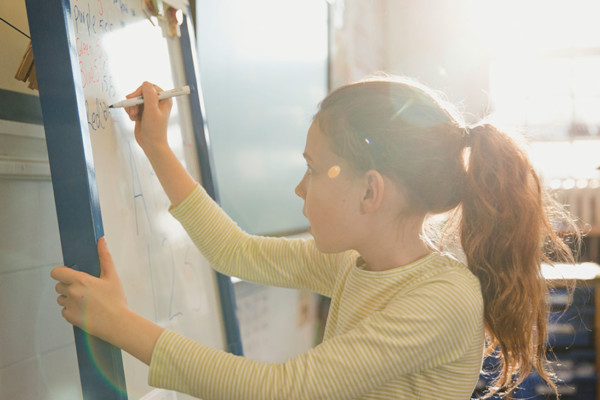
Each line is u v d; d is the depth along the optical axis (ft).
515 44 12.08
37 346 2.50
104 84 2.42
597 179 11.76
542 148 12.11
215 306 3.31
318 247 2.36
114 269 2.08
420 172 2.28
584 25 11.95
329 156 2.28
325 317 7.36
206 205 2.77
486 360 6.44
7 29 2.42
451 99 12.03
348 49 8.88
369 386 2.06
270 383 2.00
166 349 2.01
